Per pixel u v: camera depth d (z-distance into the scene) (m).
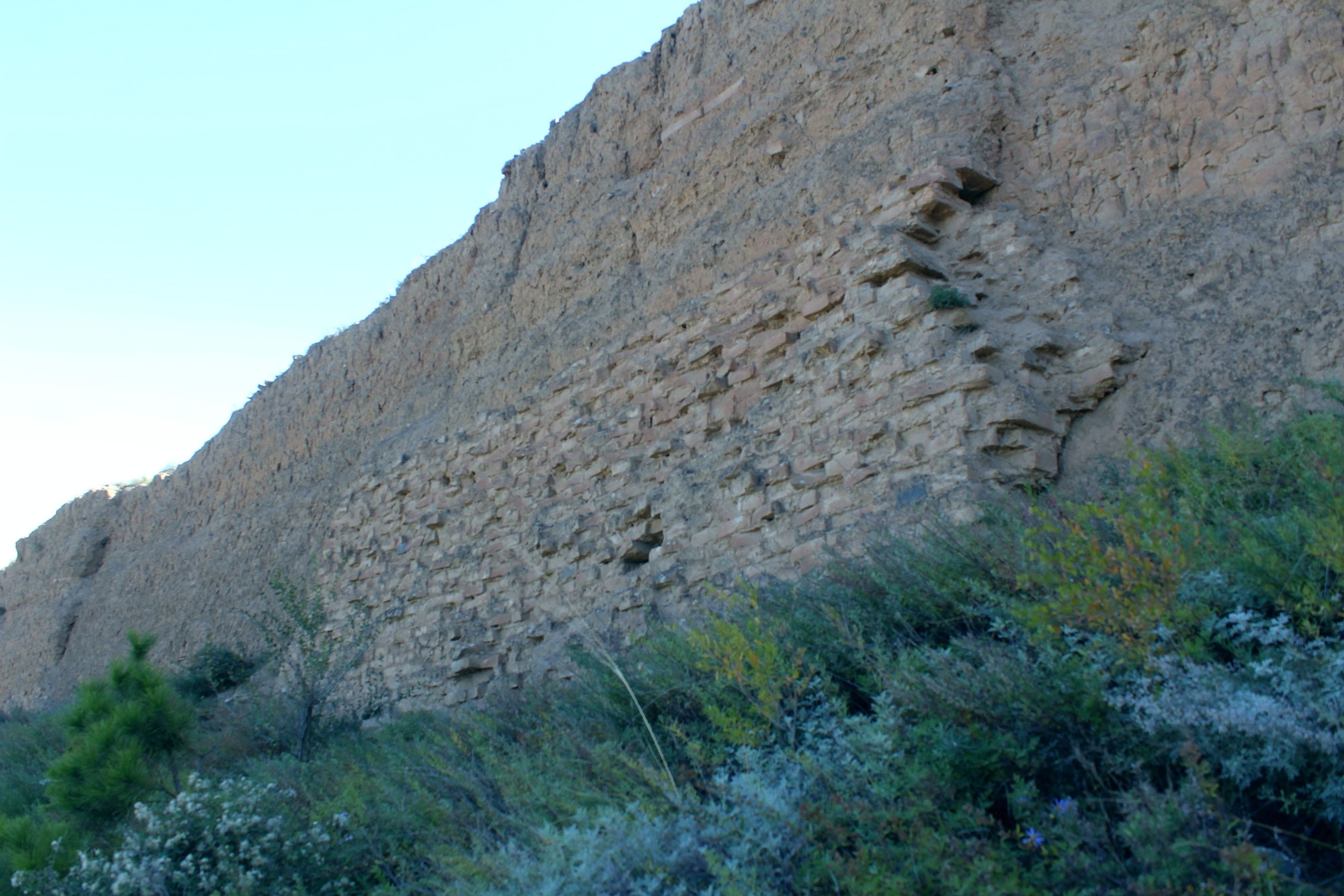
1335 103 9.25
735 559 10.24
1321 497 4.96
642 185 16.41
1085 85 11.22
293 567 21.48
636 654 7.91
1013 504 7.49
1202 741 3.84
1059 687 4.25
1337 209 8.61
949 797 4.02
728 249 13.34
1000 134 11.34
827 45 13.99
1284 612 4.36
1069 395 8.93
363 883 6.49
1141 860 3.39
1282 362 8.00
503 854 5.08
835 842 3.98
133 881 6.23
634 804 4.83
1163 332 8.91
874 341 9.75
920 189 10.75
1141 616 4.31
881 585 6.27
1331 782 3.57
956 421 8.66
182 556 26.77
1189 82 10.38
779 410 10.77
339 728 12.59
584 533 12.84
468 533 15.51
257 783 8.00
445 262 21.89
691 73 16.94
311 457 23.92
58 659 29.98
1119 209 10.20
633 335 14.03
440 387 19.89
